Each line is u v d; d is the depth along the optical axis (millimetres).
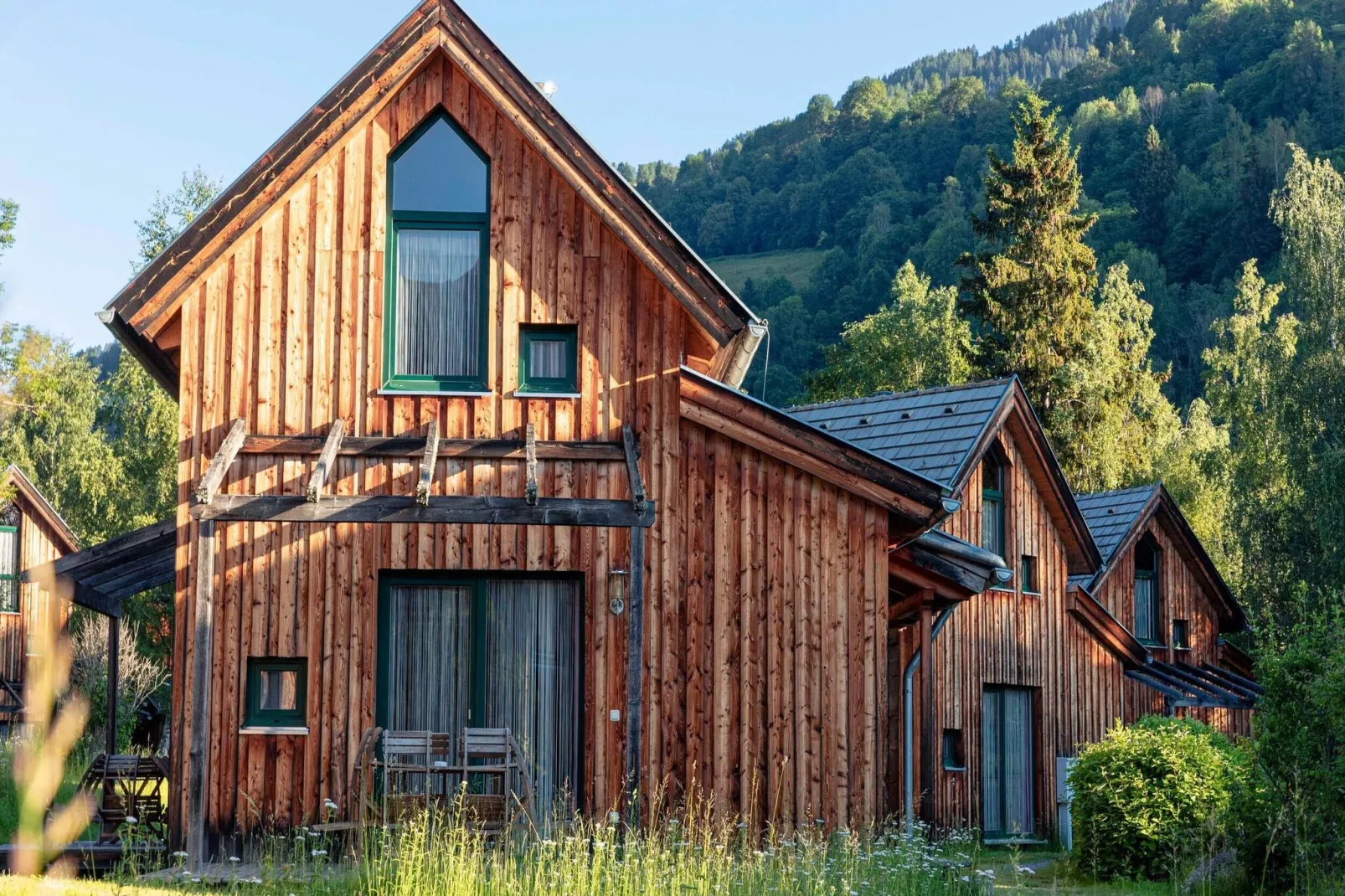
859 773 13773
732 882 10477
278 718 12945
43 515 35375
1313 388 40812
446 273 13852
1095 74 152125
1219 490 50906
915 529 14344
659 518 13766
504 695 13328
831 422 25312
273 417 13297
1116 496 29922
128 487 44750
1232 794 13070
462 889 9648
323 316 13492
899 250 109000
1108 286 57719
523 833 11750
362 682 13000
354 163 13703
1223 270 99562
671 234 13734
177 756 12867
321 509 11727
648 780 13438
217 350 13320
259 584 13047
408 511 11883
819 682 13875
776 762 13688
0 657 34094
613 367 13812
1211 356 52594
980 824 21953
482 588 13438
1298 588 13039
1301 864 11375
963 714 21969
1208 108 122562
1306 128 110875
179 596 13023
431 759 12594
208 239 13266
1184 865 13914
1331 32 137125
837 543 14094
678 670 13664
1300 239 42594
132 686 31562
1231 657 31719
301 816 12750
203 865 11602
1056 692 24312
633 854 10414
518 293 13766
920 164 144375
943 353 57719
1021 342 49625
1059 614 24719
